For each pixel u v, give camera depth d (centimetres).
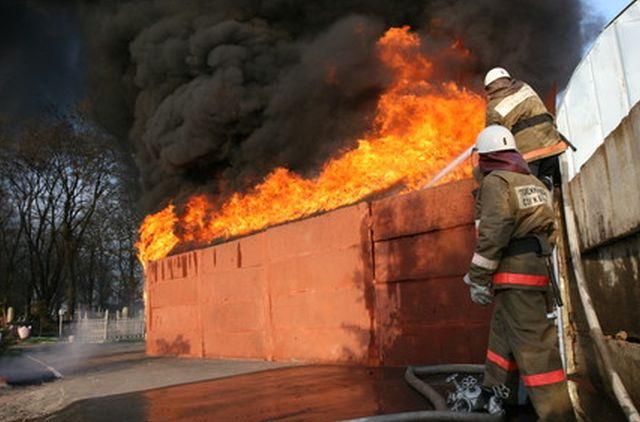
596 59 323
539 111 341
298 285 684
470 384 329
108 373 726
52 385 638
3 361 1015
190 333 893
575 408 305
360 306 603
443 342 522
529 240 272
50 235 3738
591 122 332
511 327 271
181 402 446
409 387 427
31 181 3259
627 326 277
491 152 282
